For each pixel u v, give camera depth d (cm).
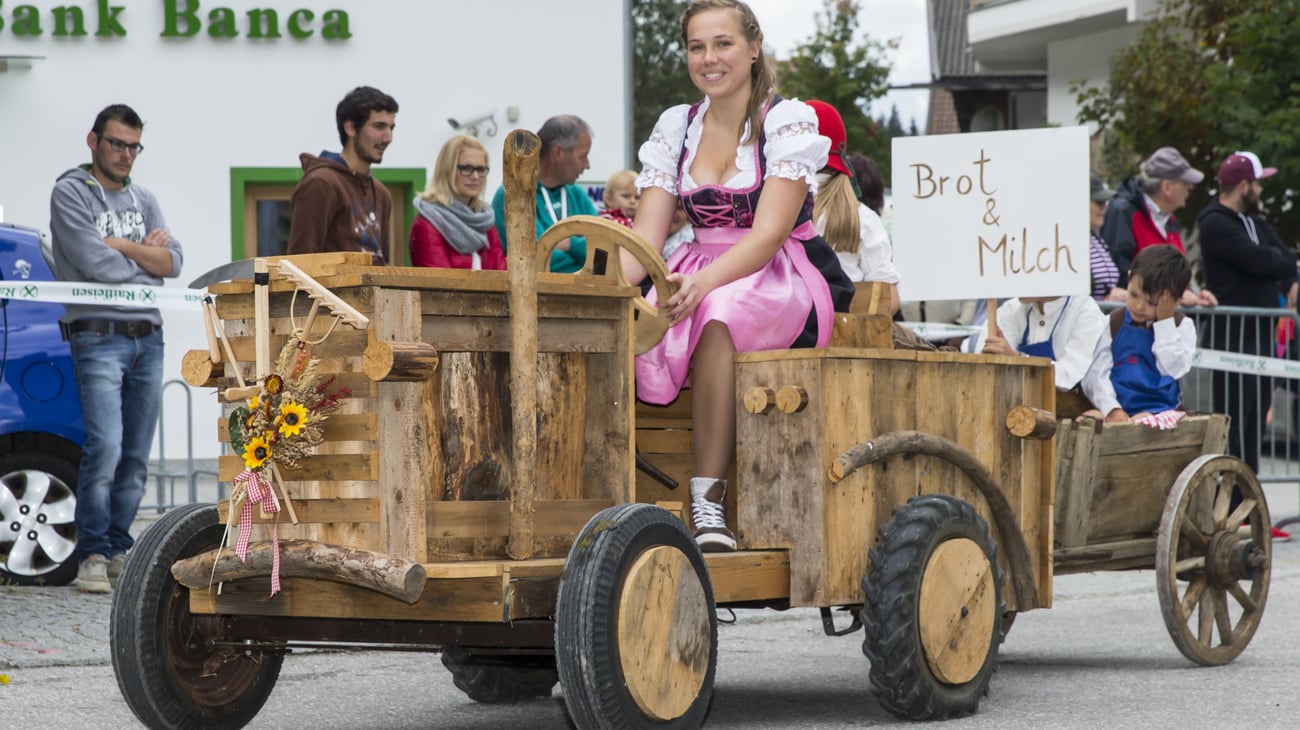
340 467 404
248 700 468
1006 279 660
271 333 418
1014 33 2725
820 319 518
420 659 653
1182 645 626
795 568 482
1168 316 696
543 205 837
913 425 509
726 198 517
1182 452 661
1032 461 561
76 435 821
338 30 1703
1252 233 1130
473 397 413
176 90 1677
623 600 404
